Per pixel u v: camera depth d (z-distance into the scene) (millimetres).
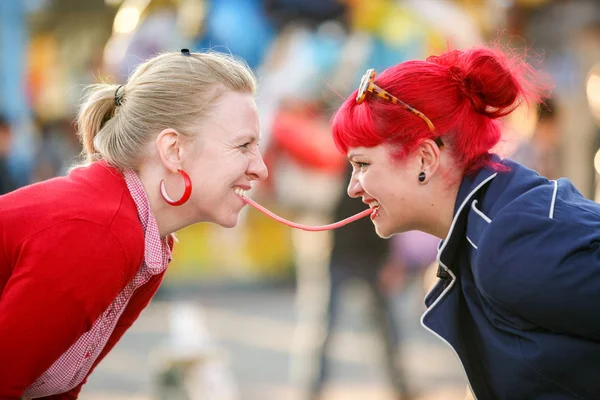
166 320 22250
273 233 27203
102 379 16125
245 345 19312
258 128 5949
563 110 18250
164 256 6012
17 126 22391
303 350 14172
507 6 19781
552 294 5234
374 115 5773
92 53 27328
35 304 5281
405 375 14438
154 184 5781
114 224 5445
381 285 14266
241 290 26844
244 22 18344
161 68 5832
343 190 14242
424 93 5719
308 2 18438
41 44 27266
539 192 5516
